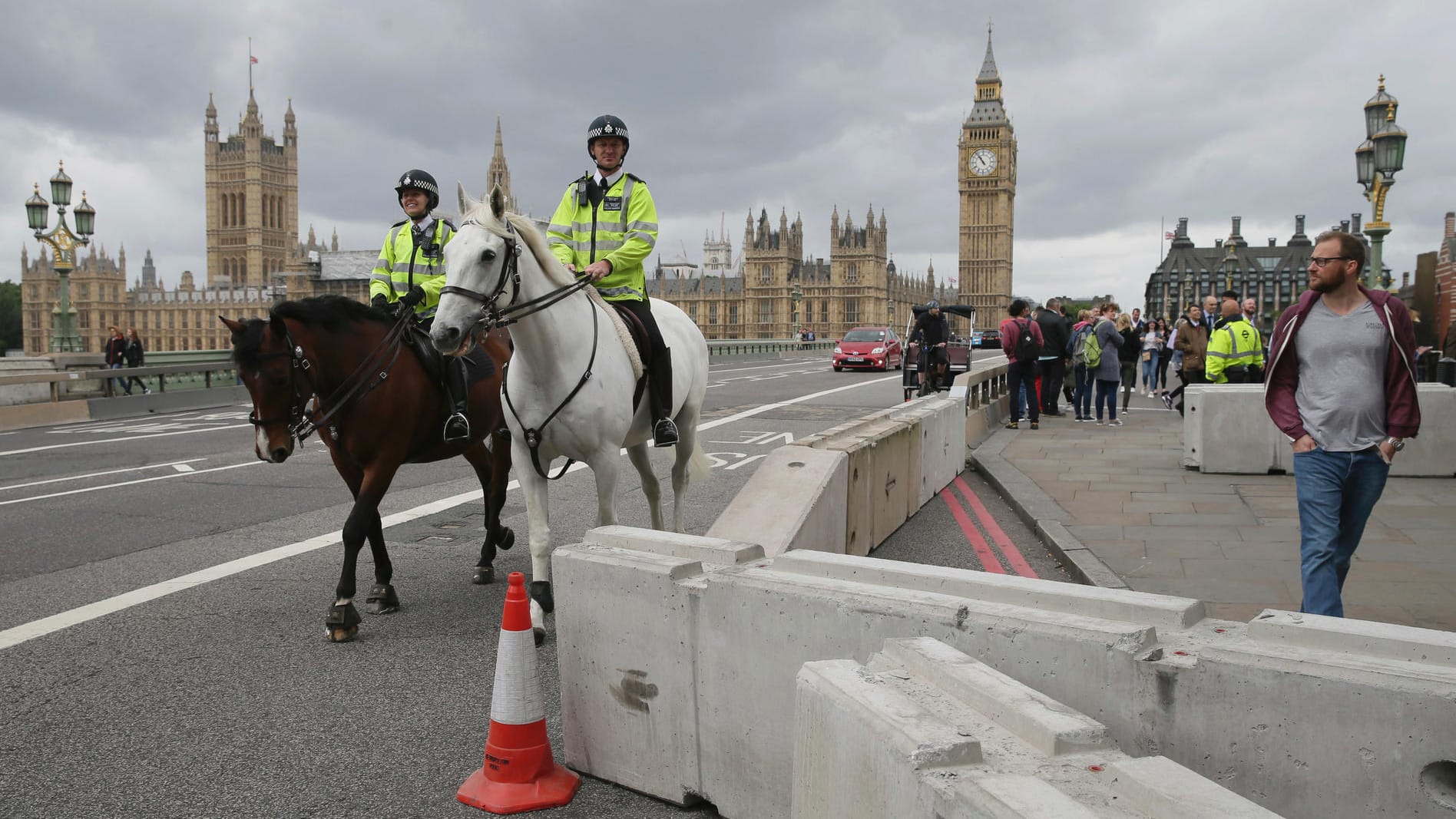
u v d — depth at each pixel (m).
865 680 2.59
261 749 4.20
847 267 134.38
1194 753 2.61
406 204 6.77
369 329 5.82
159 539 8.36
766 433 16.58
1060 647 2.75
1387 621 5.52
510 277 4.98
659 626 3.55
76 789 3.83
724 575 3.41
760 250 136.75
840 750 2.50
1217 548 7.47
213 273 161.25
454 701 4.74
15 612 6.17
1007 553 7.93
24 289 148.38
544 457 5.46
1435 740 2.36
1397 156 15.53
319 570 7.29
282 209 163.88
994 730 2.29
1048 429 16.59
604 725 3.80
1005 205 156.25
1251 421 11.07
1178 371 19.28
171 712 4.58
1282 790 2.53
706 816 3.58
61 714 4.56
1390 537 7.64
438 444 6.35
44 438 17.05
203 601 6.44
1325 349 4.51
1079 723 2.20
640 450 6.38
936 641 2.75
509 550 7.96
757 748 3.31
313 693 4.82
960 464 12.38
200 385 25.25
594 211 6.00
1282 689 2.50
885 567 3.34
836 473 6.29
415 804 3.72
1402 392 4.42
